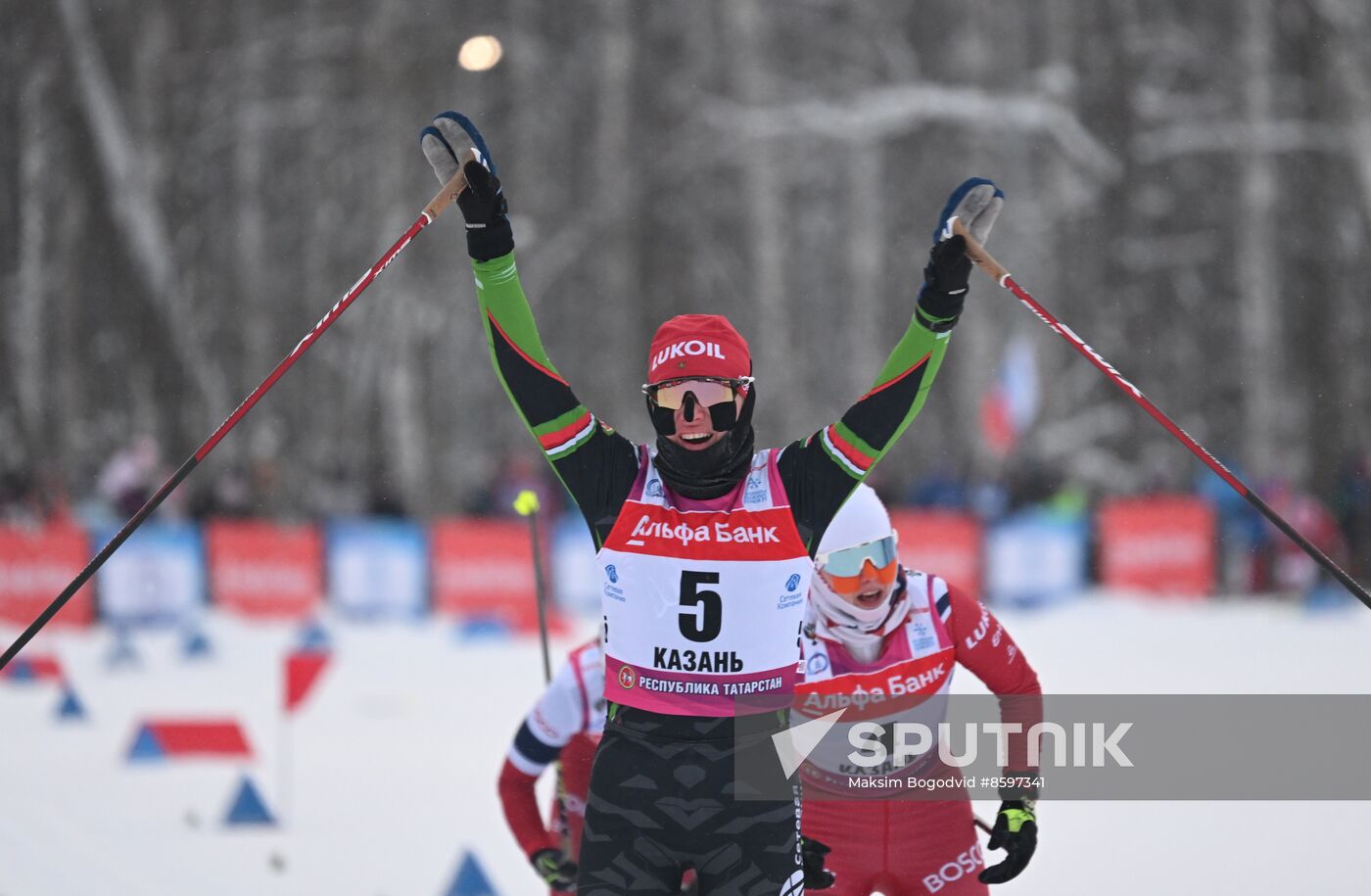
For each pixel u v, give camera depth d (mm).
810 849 12852
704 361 11086
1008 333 84875
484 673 36969
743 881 11148
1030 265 85625
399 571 48125
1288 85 84375
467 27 82938
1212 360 86125
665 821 11070
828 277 102062
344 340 85000
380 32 72125
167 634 45594
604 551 11273
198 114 86375
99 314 84500
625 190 83875
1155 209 81625
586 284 94812
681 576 11078
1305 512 53906
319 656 27047
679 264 86875
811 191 101500
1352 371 75812
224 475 55719
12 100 82062
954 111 79312
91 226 79250
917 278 93062
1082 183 84688
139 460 55656
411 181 73312
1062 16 86938
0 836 21266
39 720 31406
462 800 23672
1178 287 84125
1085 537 52594
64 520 60031
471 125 11680
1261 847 19922
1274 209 84312
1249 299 80562
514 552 47688
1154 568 53094
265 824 22078
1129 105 76125
